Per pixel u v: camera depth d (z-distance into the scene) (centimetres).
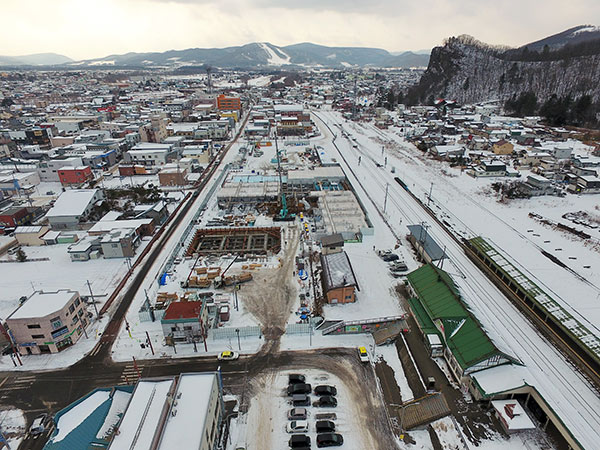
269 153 12612
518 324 4384
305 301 4953
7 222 7081
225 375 3841
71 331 4253
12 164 10462
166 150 11431
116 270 5797
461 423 3269
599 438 2922
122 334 4450
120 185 9606
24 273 5728
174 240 6719
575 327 4056
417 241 6134
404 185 9125
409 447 3100
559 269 5466
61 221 7038
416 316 4409
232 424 3319
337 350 4166
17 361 4081
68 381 3809
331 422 3281
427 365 3894
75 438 2941
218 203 8169
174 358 4078
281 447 3120
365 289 5172
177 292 5191
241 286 5303
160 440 2603
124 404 3200
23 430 3325
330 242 5941
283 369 3912
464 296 4662
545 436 3142
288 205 7956
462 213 7556
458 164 10762
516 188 8594
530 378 3406
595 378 3641
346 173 10250
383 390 3647
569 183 8975
